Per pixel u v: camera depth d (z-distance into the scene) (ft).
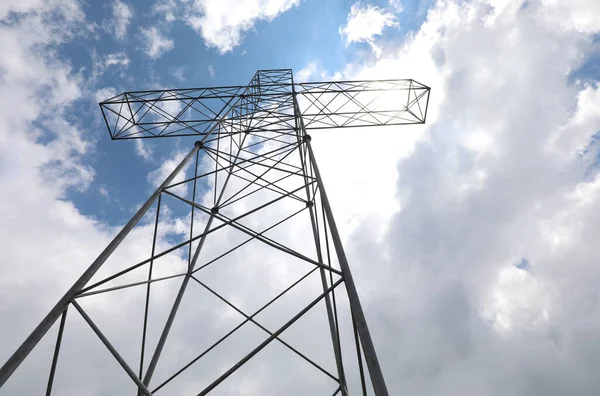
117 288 19.65
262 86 48.88
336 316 19.36
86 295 17.20
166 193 23.97
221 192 36.50
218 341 24.75
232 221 23.40
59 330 15.61
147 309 23.30
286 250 20.33
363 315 13.88
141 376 21.43
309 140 30.91
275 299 26.55
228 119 42.04
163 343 24.21
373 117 47.96
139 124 44.50
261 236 21.97
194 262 30.12
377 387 11.44
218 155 33.01
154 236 25.67
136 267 19.61
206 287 28.22
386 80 48.57
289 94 45.70
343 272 16.28
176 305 26.68
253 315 25.75
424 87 47.47
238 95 44.27
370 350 12.56
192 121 44.37
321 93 47.14
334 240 18.17
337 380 19.53
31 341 13.75
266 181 34.88
